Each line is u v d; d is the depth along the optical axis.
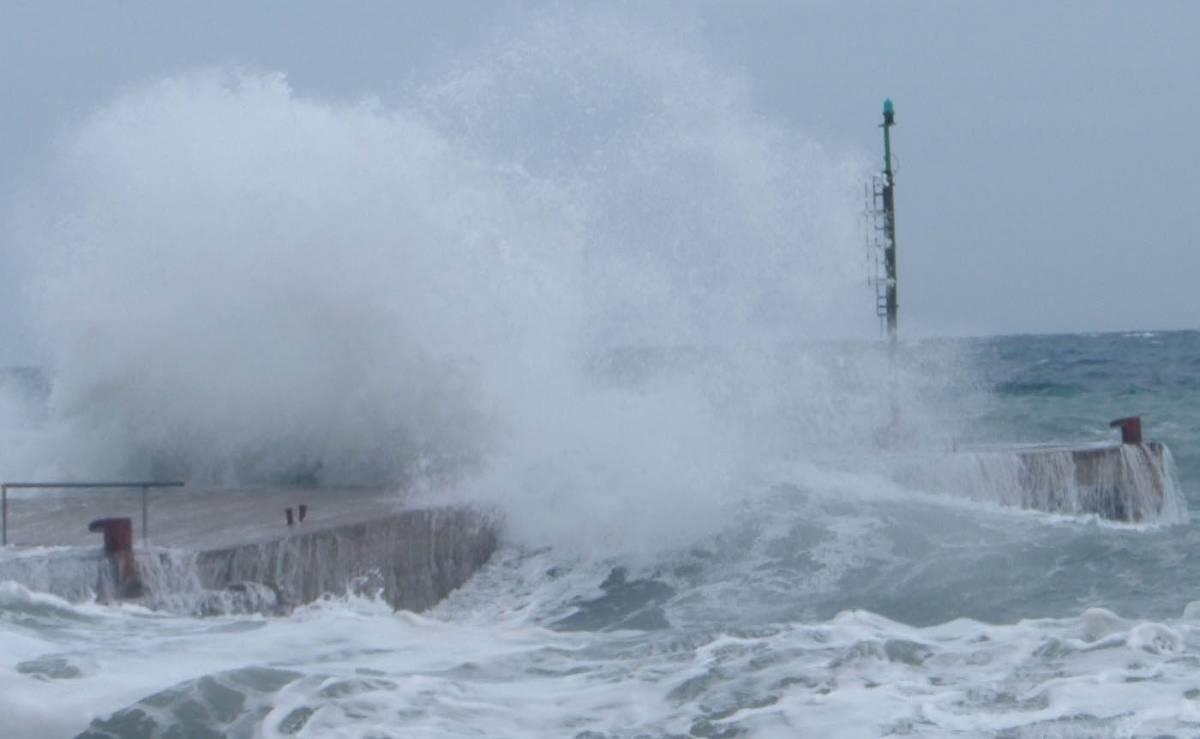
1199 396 113.75
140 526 33.44
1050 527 40.69
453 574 35.66
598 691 20.39
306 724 18.95
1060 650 20.92
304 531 31.00
